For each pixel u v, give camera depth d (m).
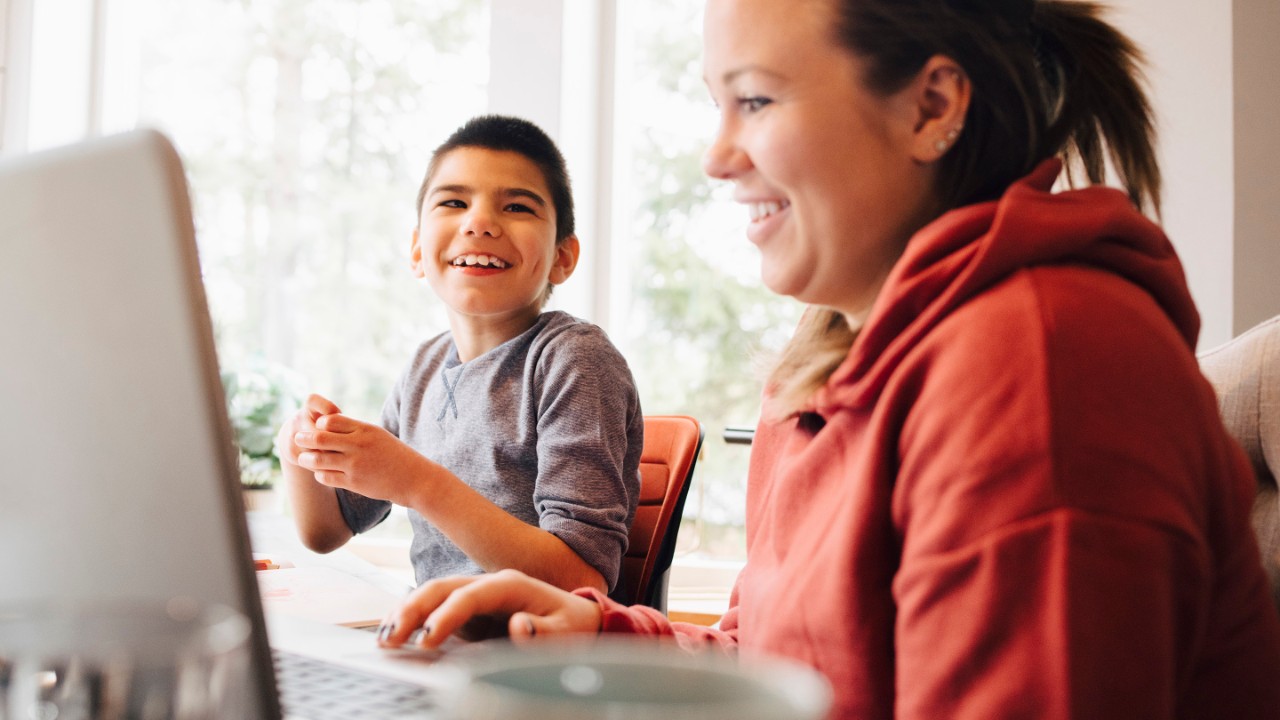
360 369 2.60
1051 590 0.47
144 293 0.42
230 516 0.42
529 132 1.48
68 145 0.44
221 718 0.32
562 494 1.20
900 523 0.56
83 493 0.45
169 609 0.33
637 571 1.40
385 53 2.60
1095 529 0.47
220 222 2.69
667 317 2.43
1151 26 1.86
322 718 0.50
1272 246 1.81
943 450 0.52
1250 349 0.95
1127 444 0.49
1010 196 0.58
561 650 0.29
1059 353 0.50
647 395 2.44
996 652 0.48
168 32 2.78
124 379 0.43
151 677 0.31
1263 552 0.91
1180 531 0.49
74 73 2.79
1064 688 0.46
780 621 0.64
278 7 2.69
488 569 1.14
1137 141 0.70
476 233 1.38
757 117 0.65
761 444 0.88
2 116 2.72
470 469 1.37
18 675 0.32
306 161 2.65
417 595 0.67
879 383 0.60
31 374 0.45
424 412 1.48
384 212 2.59
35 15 2.73
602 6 2.43
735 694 0.26
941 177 0.67
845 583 0.58
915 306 0.60
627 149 2.46
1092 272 0.56
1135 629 0.47
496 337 1.46
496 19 2.40
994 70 0.64
